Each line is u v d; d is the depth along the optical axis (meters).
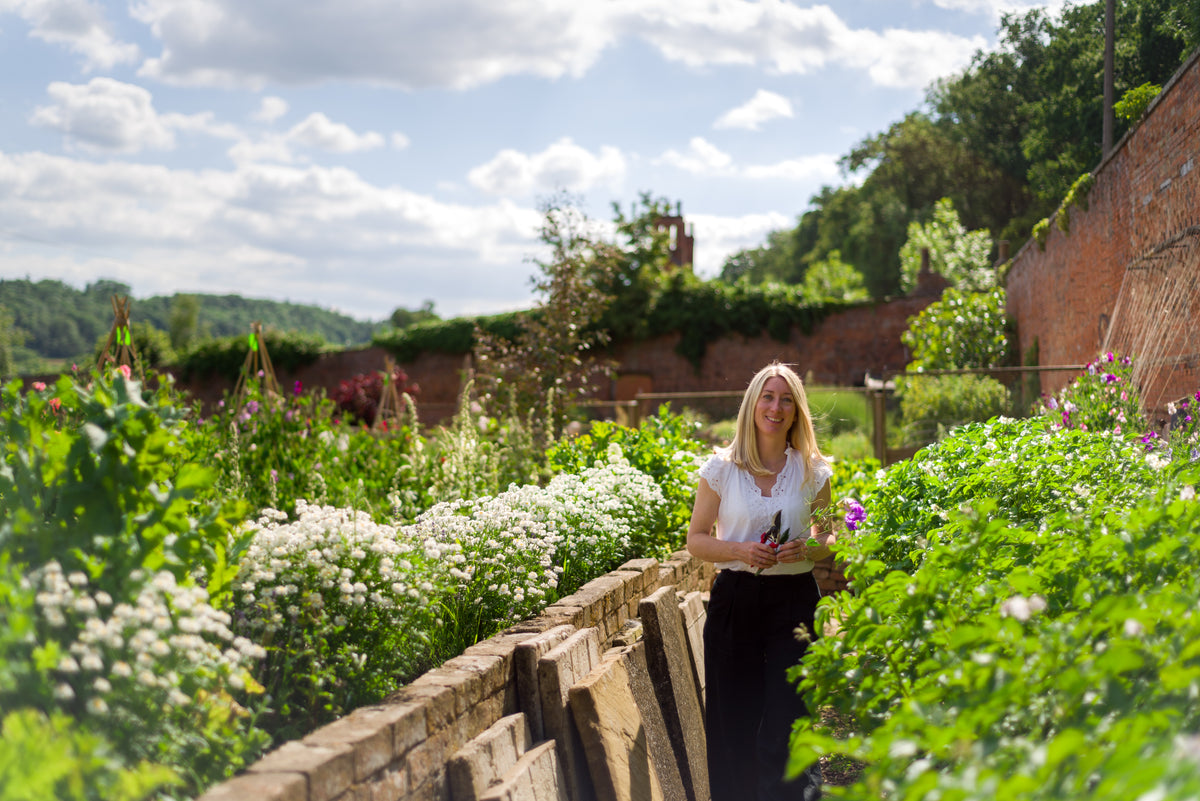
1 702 1.93
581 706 3.25
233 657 2.52
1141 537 2.37
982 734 1.75
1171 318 6.35
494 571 4.09
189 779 2.26
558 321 12.09
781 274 53.12
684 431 8.20
